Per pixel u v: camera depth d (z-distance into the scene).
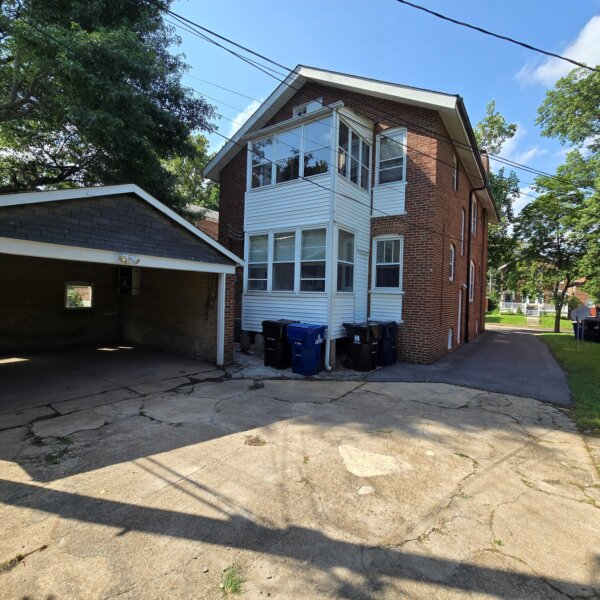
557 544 2.62
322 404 5.86
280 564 2.37
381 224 10.16
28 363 8.69
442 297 10.40
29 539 2.57
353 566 2.36
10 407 5.55
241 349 10.64
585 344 14.64
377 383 7.29
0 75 9.03
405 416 5.33
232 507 3.00
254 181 10.62
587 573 2.35
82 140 10.27
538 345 14.21
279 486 3.34
